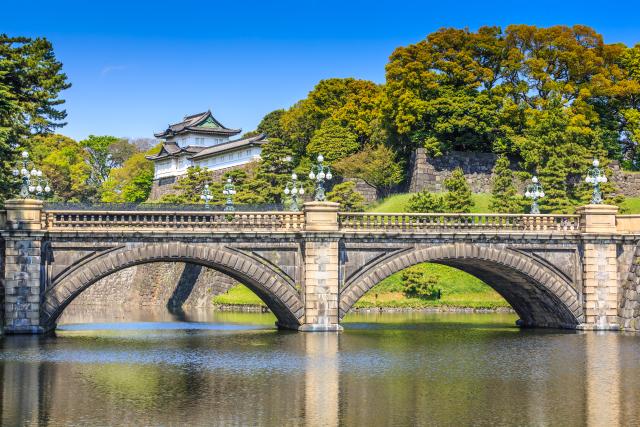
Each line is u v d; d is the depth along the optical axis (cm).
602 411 4200
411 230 7300
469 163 12888
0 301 6762
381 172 12975
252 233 7044
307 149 14300
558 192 11581
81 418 4003
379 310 10650
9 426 3866
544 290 7688
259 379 4975
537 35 13338
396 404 4325
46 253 6794
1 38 9888
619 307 7619
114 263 6856
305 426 3891
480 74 12812
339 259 7219
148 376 5053
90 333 7669
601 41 13662
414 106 12556
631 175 12912
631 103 13688
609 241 7569
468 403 4359
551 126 12250
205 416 4053
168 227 6975
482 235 7412
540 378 5066
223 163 16625
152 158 19075
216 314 10850
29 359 5681
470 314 10331
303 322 7175
